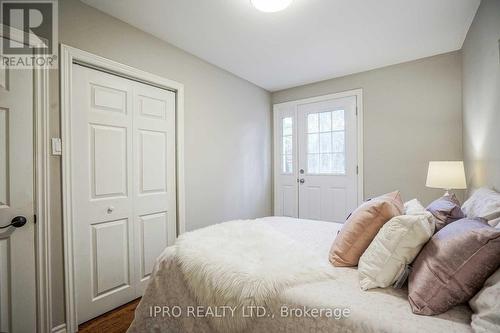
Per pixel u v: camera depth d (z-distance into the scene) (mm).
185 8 1814
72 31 1664
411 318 779
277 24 2037
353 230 1201
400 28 2117
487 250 786
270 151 3834
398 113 2871
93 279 1797
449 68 2576
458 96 2533
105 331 1658
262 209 3648
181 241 1394
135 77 2057
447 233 933
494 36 1543
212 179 2818
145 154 2158
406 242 975
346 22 2016
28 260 1477
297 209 3646
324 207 3416
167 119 2350
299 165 3633
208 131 2768
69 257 1645
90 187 1789
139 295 2082
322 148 3430
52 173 1574
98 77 1840
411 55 2646
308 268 1085
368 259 1046
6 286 1410
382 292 948
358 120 3119
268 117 3803
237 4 1776
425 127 2717
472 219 1013
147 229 2166
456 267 812
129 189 2029
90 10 1762
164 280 1288
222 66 2902
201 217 2670
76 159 1711
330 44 2389
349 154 3211
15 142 1437
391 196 1420
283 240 1426
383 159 2969
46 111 1543
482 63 1797
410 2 1773
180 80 2441
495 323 673
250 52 2543
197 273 1130
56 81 1593
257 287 967
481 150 1878
